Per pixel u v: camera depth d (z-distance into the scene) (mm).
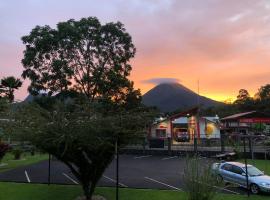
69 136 18344
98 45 60375
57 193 22531
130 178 28453
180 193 22141
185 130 60969
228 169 24750
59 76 58625
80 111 19688
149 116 21391
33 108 20656
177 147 50625
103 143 18594
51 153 19734
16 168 34344
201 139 50781
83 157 20000
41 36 59906
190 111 61406
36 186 24422
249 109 120000
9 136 20594
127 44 61500
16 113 20812
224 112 121938
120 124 19281
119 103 56938
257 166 35562
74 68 60094
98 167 20078
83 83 59844
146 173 31359
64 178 27906
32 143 19453
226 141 48969
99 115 19688
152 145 50438
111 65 61281
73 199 21188
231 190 23688
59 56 60281
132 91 60062
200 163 19281
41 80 59156
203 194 17781
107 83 58781
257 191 22391
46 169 33469
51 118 19438
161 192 22484
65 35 58969
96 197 21016
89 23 59844
